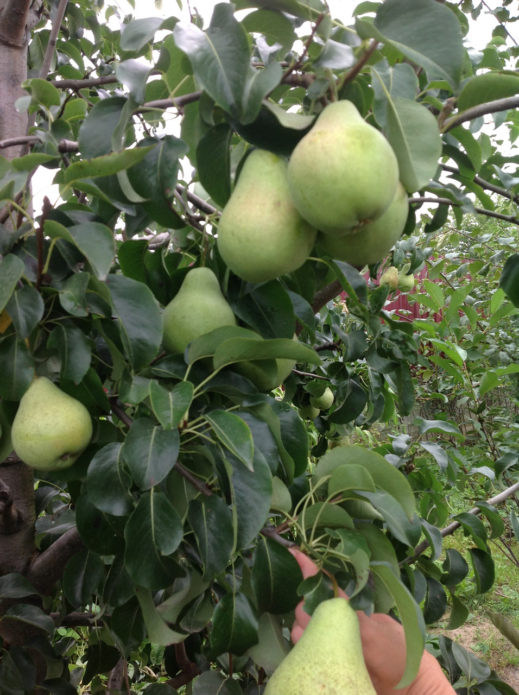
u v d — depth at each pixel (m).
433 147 0.93
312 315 1.32
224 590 1.43
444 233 4.77
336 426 2.41
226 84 0.89
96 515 1.20
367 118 1.06
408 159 0.94
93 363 1.29
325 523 1.20
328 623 0.93
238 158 1.20
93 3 2.65
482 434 3.81
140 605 1.34
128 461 0.99
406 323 2.02
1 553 1.52
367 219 0.87
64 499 2.21
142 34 1.00
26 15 1.55
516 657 3.76
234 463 1.08
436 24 0.91
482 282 5.32
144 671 2.54
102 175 0.99
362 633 1.14
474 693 1.68
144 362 1.05
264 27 1.04
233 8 0.92
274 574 1.14
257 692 1.73
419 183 0.94
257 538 1.16
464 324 4.53
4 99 1.57
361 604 1.04
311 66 0.88
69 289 1.01
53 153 1.20
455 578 1.74
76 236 1.00
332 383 2.08
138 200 1.09
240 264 0.96
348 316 2.42
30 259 1.09
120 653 1.78
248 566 1.26
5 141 1.16
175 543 1.05
